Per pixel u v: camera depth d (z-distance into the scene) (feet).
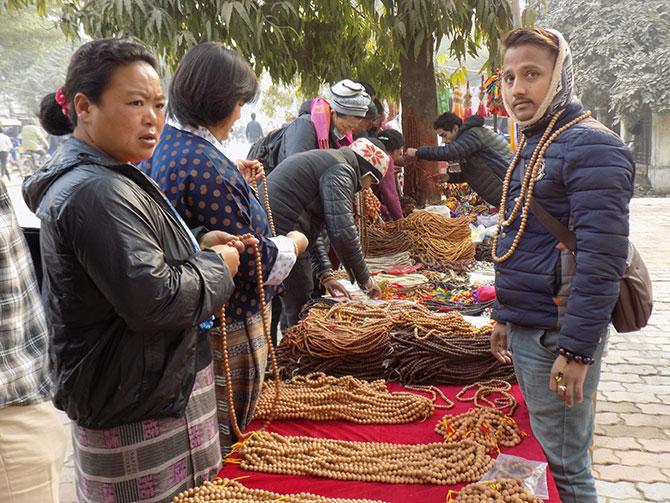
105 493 5.43
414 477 5.99
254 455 6.34
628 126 57.52
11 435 5.21
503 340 7.91
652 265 26.43
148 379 5.14
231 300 6.88
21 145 47.06
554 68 6.22
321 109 13.09
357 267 10.23
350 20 20.98
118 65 4.99
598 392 14.05
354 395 7.66
